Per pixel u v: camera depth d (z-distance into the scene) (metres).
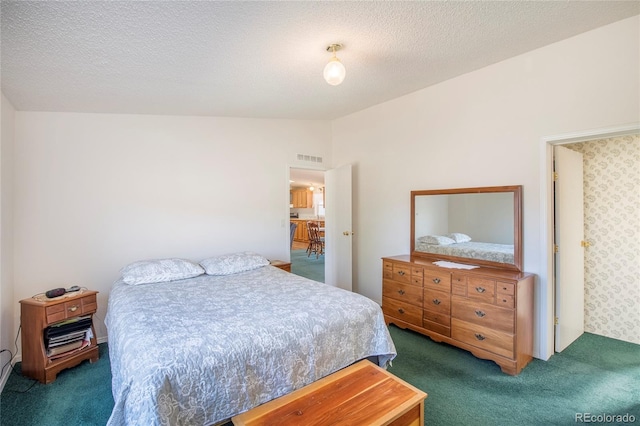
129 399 1.30
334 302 2.16
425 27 2.13
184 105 3.17
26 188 2.79
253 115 3.87
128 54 2.01
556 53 2.54
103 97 2.72
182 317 1.88
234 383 1.52
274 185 4.16
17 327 2.72
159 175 3.41
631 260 3.01
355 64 2.66
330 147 4.76
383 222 4.05
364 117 4.26
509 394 2.16
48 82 2.30
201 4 1.59
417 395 1.52
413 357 2.71
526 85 2.72
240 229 3.90
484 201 3.00
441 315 2.91
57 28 1.65
